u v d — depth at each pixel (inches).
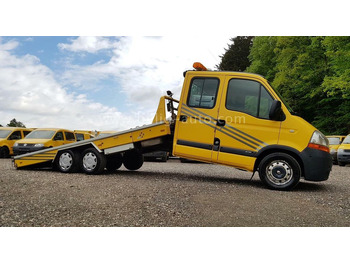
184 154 312.8
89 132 903.1
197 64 321.7
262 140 289.3
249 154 292.0
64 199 214.5
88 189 255.6
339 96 976.9
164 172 415.8
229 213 187.6
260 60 1307.8
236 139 296.8
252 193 255.8
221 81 308.2
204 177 364.8
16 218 168.7
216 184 301.9
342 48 795.4
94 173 359.9
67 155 373.1
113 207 194.5
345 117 971.9
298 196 249.3
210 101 309.1
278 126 286.4
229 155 298.2
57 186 268.7
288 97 1082.7
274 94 291.0
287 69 1016.2
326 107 1038.4
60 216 174.2
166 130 331.3
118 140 351.6
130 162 429.4
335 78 800.3
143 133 341.4
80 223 163.9
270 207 205.5
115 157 418.9
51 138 600.7
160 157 672.4
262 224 169.5
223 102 304.3
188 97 317.1
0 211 180.1
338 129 1022.4
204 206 202.2
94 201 209.8
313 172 275.1
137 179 324.8
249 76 301.4
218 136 302.8
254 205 209.8
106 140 356.2
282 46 1055.6
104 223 164.6
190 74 319.6
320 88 954.1
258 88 297.0
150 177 346.6
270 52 1250.6
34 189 252.2
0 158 700.7
